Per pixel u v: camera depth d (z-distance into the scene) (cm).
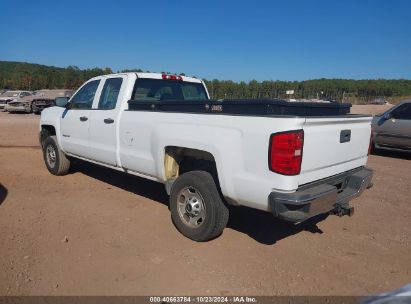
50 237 443
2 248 409
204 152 445
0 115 2417
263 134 366
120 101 547
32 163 861
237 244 438
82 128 626
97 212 532
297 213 359
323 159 397
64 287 339
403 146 1050
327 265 393
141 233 462
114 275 362
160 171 478
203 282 354
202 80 676
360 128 461
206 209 424
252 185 378
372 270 385
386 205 600
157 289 341
